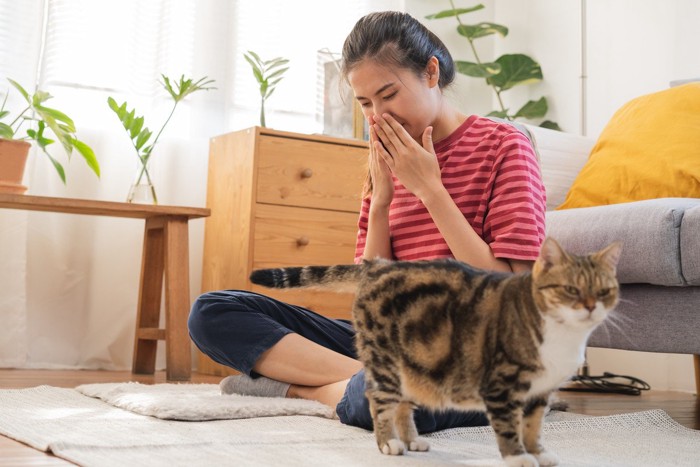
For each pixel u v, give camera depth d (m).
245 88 3.71
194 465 1.29
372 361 1.47
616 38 3.78
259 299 2.12
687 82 3.00
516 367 1.28
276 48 3.77
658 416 2.04
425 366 1.38
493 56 4.46
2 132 2.94
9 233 3.21
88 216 3.42
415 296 1.40
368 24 1.79
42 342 3.35
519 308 1.29
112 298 3.42
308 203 3.26
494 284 1.35
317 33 3.88
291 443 1.56
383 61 1.73
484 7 4.00
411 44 1.76
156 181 3.52
